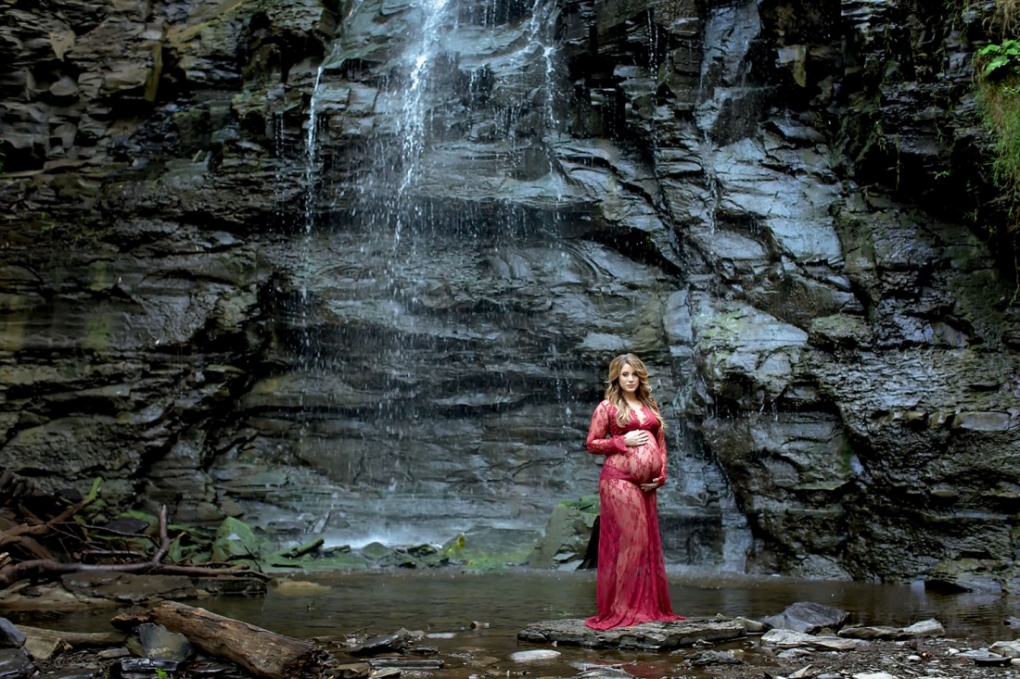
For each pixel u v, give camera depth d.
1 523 10.15
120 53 18.48
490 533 13.61
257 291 15.91
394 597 9.07
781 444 12.30
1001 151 11.63
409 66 16.97
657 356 14.49
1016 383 11.31
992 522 10.60
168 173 16.80
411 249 16.23
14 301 15.66
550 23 16.61
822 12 14.25
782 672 5.38
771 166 14.38
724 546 12.78
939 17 12.79
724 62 14.95
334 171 16.47
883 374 12.00
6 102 18.08
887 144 12.88
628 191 15.40
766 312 13.52
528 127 16.22
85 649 6.14
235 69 18.08
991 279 12.09
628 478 6.83
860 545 11.46
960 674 5.30
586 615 7.84
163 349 15.34
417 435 15.54
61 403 14.95
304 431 15.84
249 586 9.53
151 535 12.81
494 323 15.69
